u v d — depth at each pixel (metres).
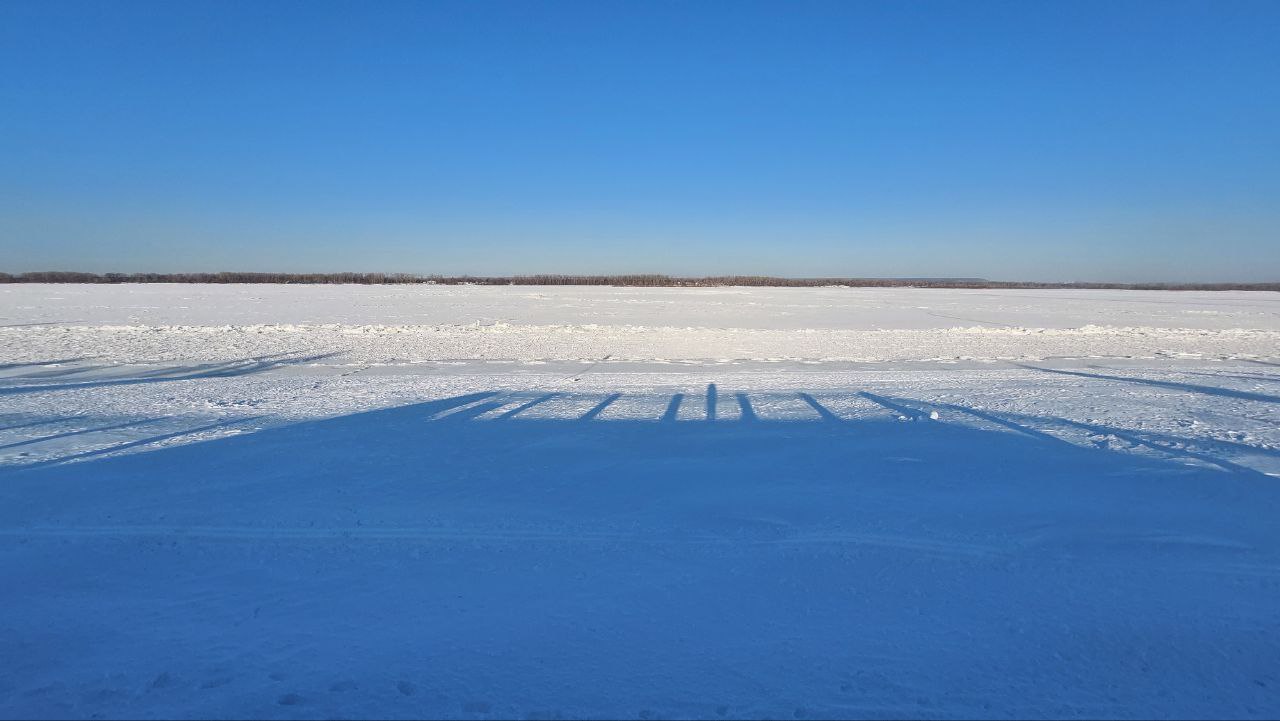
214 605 3.59
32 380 12.02
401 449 6.87
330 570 4.01
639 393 10.54
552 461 6.41
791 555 4.21
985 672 3.02
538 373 12.95
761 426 8.05
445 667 3.04
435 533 4.57
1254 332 23.36
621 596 3.69
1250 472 5.96
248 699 2.82
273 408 9.16
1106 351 17.78
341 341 19.03
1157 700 2.85
